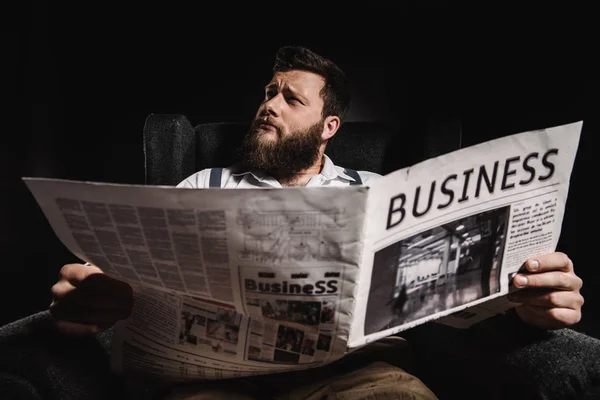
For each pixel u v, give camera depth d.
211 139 1.22
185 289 0.69
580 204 2.38
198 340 0.74
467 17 2.37
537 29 2.32
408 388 0.77
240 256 0.62
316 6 2.45
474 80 2.41
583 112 2.32
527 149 0.70
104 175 2.75
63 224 0.67
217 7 2.50
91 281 0.75
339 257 0.61
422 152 1.12
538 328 0.82
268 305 0.66
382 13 2.42
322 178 1.20
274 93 1.22
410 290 0.69
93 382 0.77
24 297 2.21
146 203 0.61
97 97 2.68
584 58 2.29
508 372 0.78
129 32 2.59
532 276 0.76
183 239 0.63
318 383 0.81
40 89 2.69
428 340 0.95
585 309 2.07
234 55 2.54
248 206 0.59
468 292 0.73
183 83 2.59
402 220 0.64
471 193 0.68
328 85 1.22
